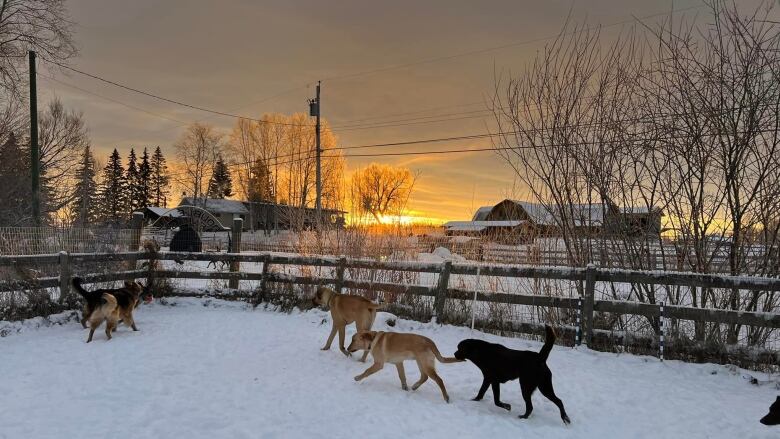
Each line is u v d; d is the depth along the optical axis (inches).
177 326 343.3
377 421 182.4
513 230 429.7
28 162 1155.9
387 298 377.7
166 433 167.5
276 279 419.5
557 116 358.9
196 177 2303.2
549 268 314.3
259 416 185.3
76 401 195.6
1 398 195.9
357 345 249.9
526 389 191.9
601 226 343.9
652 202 329.7
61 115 1288.1
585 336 294.2
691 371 253.8
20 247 413.4
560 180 360.2
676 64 320.2
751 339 283.4
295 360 265.4
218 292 432.1
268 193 2105.1
